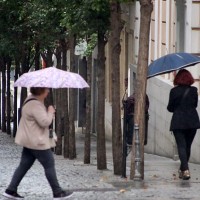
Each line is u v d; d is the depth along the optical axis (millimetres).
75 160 37656
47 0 38688
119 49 26656
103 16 29453
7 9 48844
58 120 43469
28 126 18672
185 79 23828
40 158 18781
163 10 39188
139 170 23719
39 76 18719
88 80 34750
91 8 28625
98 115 29547
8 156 40125
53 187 18906
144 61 23547
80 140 54719
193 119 23703
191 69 31594
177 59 24031
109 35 30938
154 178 24188
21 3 46531
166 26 38125
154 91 39000
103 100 29547
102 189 21000
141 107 23641
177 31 34562
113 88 26656
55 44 43969
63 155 41562
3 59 65125
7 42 50938
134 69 44656
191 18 31953
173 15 36219
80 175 26609
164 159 34406
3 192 20578
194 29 31922
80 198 19266
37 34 45719
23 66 54281
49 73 18844
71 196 19234
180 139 23750
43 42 44812
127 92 44688
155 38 41438
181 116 23641
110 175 26375
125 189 20969
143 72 23594
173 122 23703
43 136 18734
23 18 46875
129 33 48562
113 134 26562
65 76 18844
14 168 30344
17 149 47156
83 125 59969
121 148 26500
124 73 50250
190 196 19578
